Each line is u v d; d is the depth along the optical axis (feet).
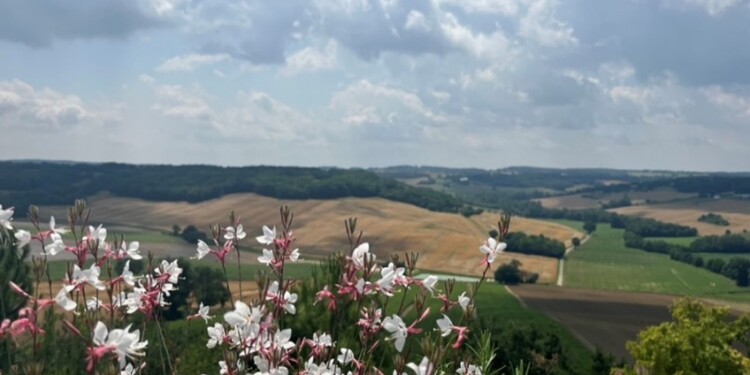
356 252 13.00
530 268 297.94
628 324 201.87
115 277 13.41
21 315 10.21
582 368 119.85
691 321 70.74
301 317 26.20
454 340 14.12
